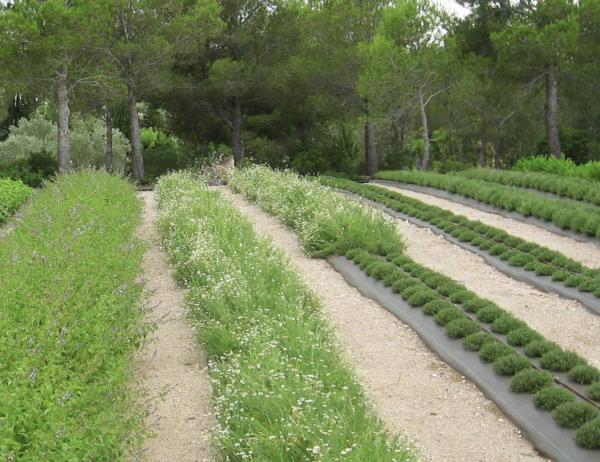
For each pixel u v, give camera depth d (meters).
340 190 23.73
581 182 20.00
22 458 4.48
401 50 29.70
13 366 5.45
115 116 39.94
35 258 8.25
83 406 5.28
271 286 10.06
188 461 6.08
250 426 5.79
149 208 20.28
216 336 8.16
